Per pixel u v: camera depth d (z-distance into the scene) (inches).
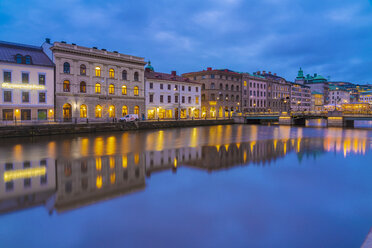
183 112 2723.9
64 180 541.3
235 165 698.8
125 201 428.1
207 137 1413.6
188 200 436.8
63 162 717.9
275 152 918.4
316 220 370.9
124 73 2176.4
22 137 1293.1
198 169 647.8
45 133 1382.9
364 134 1644.9
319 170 651.5
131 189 487.8
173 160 756.6
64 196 446.9
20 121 1578.5
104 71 2030.0
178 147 1016.9
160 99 2487.7
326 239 320.8
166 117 2544.3
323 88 6097.4
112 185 510.6
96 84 1988.2
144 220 362.0
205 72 3137.3
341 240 319.3
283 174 609.6
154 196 452.8
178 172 615.8
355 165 710.5
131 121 1934.1
